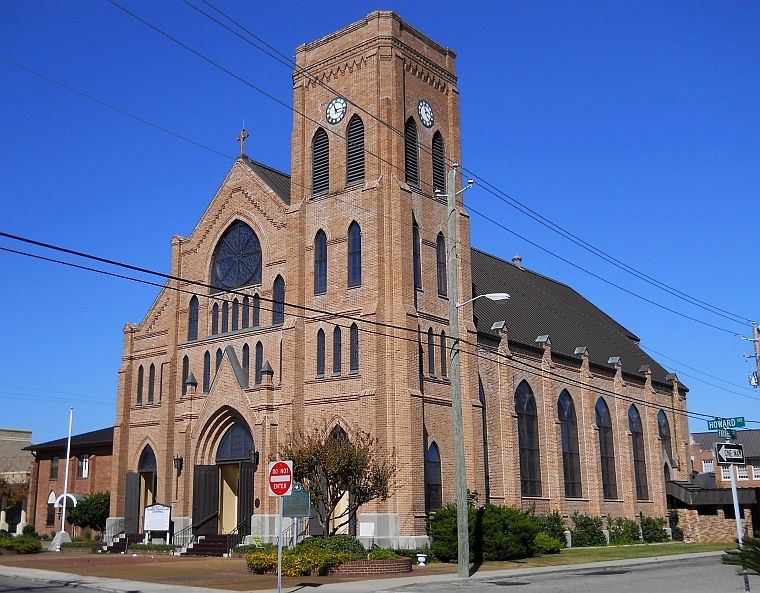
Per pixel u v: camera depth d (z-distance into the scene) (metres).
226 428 47.50
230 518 47.34
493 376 50.72
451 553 37.47
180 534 46.94
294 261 45.94
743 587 26.95
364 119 45.41
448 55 50.44
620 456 63.28
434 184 47.66
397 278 42.91
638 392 68.50
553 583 28.81
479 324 51.94
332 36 47.66
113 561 39.84
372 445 39.66
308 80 48.38
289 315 45.19
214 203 51.28
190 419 48.47
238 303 48.84
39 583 28.91
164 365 51.66
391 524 39.53
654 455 67.75
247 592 25.48
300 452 36.19
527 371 54.50
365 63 46.12
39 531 63.12
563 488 54.84
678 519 68.00
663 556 43.44
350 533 40.66
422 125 47.53
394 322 42.19
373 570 31.69
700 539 66.44
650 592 25.41
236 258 49.88
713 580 29.91
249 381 46.66
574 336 64.81
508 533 39.31
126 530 50.56
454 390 31.62
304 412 43.94
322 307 44.59
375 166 44.38
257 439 44.44
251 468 44.28
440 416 43.72
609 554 44.59
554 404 56.34
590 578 31.08
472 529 37.41
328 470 35.66
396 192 43.91
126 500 51.19
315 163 47.31
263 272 47.72
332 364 43.44
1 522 68.44
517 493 49.66
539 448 54.12
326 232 45.41
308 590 26.23
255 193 49.22
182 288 51.78
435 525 38.59
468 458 44.81
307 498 26.17
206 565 36.72
